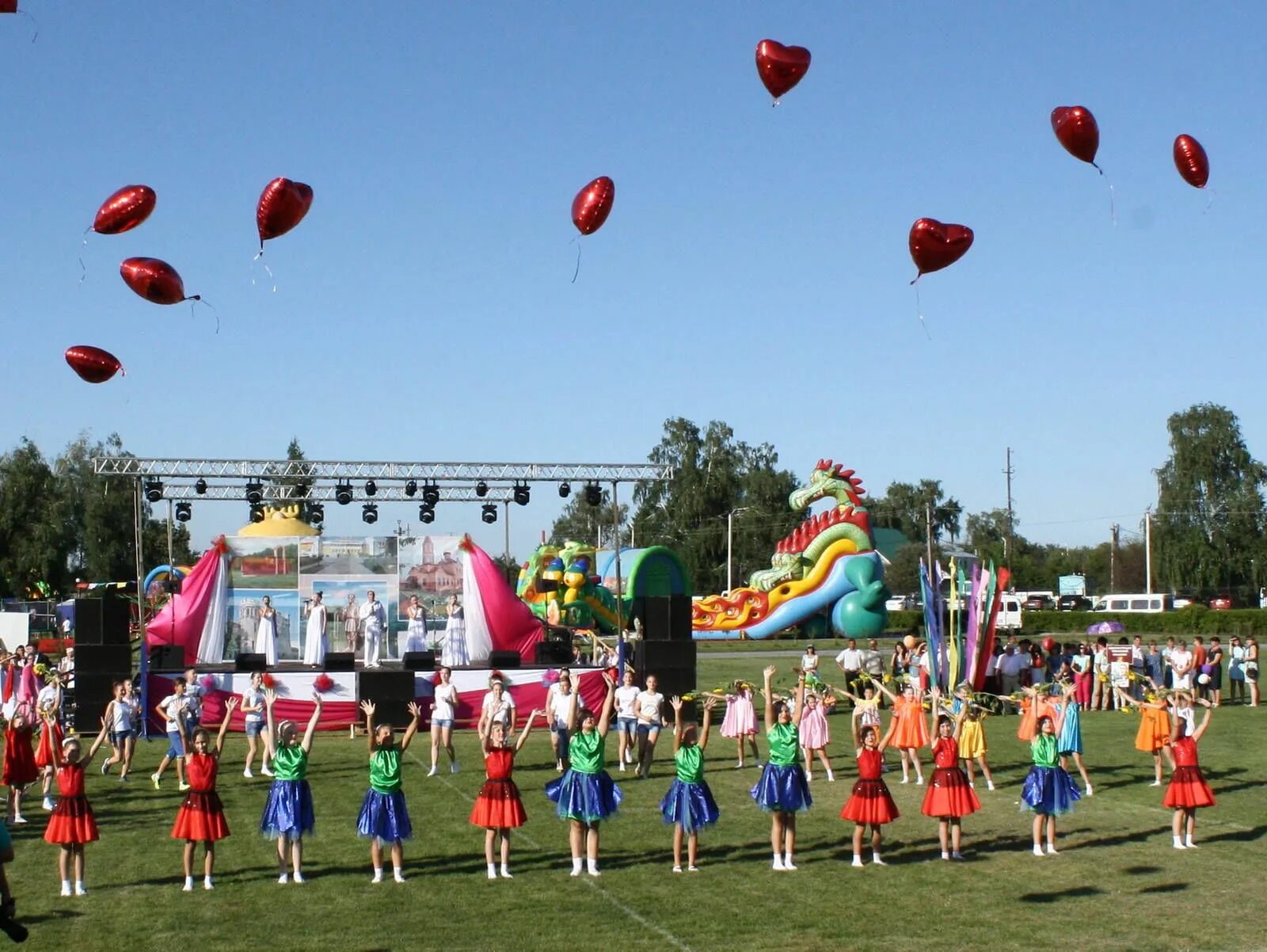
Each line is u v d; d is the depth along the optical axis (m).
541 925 11.59
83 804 12.95
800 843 15.29
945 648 28.58
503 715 19.72
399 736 26.06
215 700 26.75
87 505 76.06
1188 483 82.31
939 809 14.17
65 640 46.62
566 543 51.91
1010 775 20.64
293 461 30.09
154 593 49.84
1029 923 11.61
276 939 11.20
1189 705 19.34
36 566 70.62
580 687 27.81
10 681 25.03
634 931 11.37
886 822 13.99
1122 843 15.22
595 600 50.84
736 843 15.25
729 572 81.50
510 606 31.44
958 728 19.09
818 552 58.94
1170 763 21.67
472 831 16.09
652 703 20.70
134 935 11.39
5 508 71.19
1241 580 84.38
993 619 29.03
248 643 30.89
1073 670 29.56
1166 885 13.10
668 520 97.38
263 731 21.17
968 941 11.05
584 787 13.43
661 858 14.48
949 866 14.02
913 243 14.66
